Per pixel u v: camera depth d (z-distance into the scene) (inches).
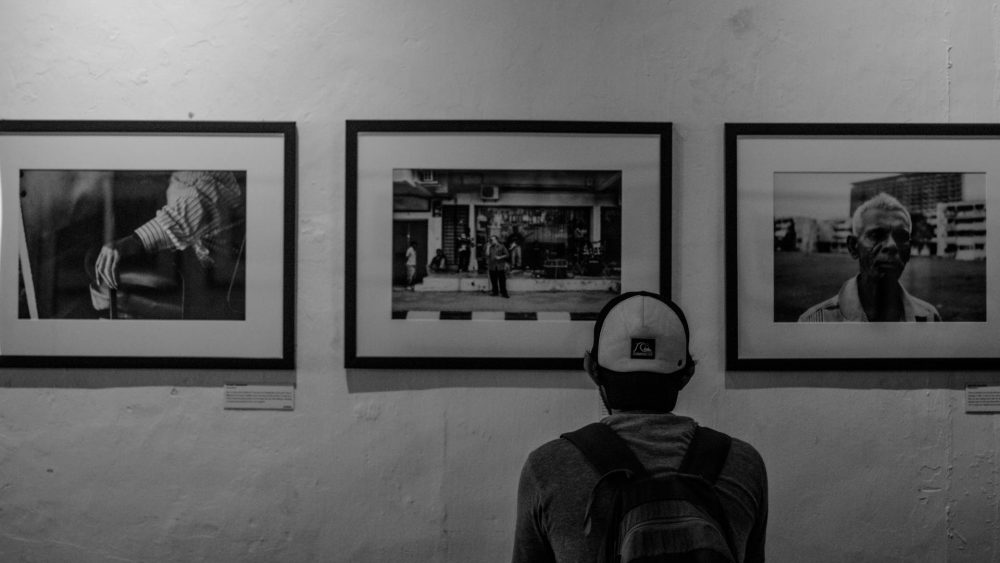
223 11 81.3
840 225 80.6
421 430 80.6
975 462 81.3
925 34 82.3
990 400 81.5
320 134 81.0
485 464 80.4
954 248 80.7
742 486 47.0
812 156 80.7
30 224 80.0
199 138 80.1
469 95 81.3
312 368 80.6
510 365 79.7
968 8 82.6
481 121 79.9
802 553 80.6
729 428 80.9
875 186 80.7
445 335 79.8
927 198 80.9
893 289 80.6
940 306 80.6
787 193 80.7
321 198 81.0
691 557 41.4
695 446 47.4
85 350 80.0
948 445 81.2
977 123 81.7
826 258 80.7
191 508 80.3
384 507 80.3
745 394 81.0
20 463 80.4
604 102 81.4
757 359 80.2
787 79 81.7
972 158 81.0
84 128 79.8
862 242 80.6
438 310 80.0
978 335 80.6
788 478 80.7
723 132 81.4
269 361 79.7
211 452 80.4
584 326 80.0
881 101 82.0
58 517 80.4
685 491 44.1
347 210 79.6
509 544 80.2
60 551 80.4
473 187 80.0
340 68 81.1
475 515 80.3
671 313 51.3
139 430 80.4
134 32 81.3
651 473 45.6
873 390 81.3
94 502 80.4
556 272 80.0
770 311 80.4
